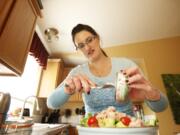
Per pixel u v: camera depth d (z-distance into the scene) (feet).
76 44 3.04
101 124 1.48
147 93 1.91
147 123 1.62
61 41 7.98
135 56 9.03
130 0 6.43
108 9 6.66
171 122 7.45
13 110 5.69
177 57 8.88
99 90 2.41
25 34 4.55
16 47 4.08
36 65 7.95
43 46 7.86
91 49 2.88
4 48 3.55
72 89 2.14
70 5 6.08
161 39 9.36
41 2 5.61
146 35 8.93
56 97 2.37
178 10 7.48
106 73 2.71
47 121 8.11
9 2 3.64
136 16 7.42
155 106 2.03
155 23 8.13
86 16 6.77
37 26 6.75
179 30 8.95
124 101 2.05
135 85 1.85
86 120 1.67
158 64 8.77
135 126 1.39
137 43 9.34
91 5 6.26
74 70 2.93
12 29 3.83
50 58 9.02
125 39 9.01
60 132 4.89
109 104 2.41
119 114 1.65
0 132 2.50
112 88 2.37
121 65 2.70
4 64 3.70
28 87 7.30
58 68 8.39
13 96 6.26
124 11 6.96
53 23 6.83
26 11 4.47
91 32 2.96
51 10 6.19
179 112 7.62
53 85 7.89
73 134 7.84
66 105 9.25
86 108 2.67
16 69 4.23
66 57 9.16
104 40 8.86
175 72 8.54
